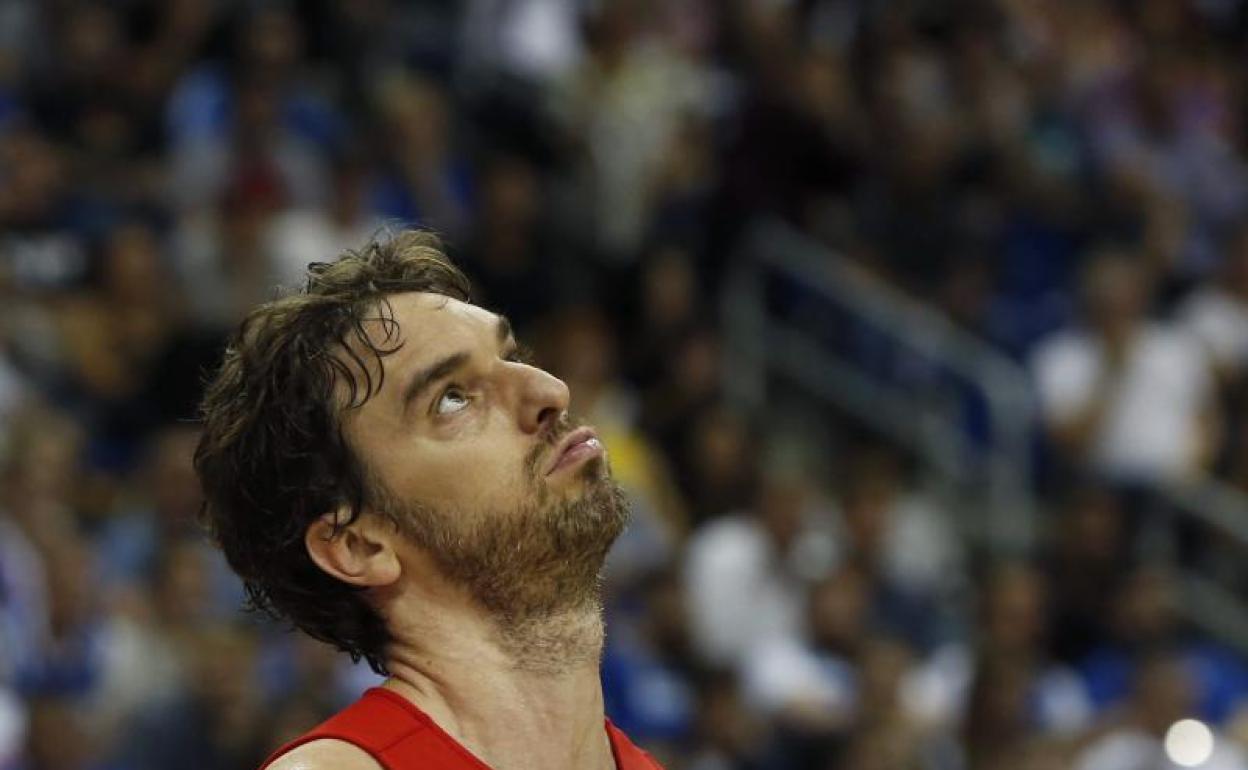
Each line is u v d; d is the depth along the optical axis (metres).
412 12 31.97
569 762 8.59
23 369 24.28
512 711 8.53
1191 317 30.45
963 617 26.20
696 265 30.03
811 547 25.72
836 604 24.48
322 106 29.14
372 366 8.61
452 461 8.52
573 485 8.61
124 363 24.94
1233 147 36.38
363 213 27.28
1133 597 26.23
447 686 8.55
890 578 25.83
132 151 27.95
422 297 8.77
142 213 26.95
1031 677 24.39
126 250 25.28
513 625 8.59
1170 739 23.48
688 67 31.59
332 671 20.28
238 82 27.39
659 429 27.53
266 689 20.77
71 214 26.70
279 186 26.47
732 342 29.59
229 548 9.04
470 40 31.52
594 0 31.86
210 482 9.03
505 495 8.52
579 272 28.97
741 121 30.50
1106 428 28.28
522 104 30.39
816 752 23.36
